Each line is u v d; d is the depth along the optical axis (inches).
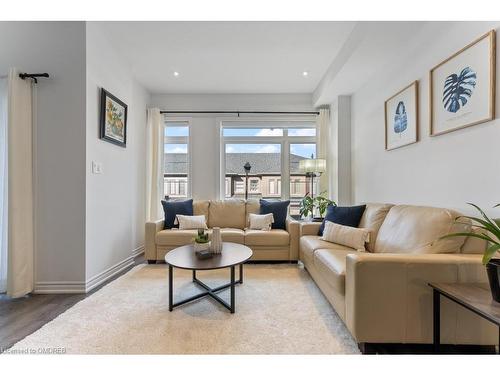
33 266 91.0
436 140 79.7
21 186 87.2
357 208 106.7
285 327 67.9
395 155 103.7
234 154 177.0
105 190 105.7
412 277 56.4
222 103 169.9
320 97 152.6
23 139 88.1
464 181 68.8
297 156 177.0
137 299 84.7
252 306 79.7
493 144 60.4
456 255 59.0
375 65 111.5
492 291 46.2
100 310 77.0
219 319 71.8
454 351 57.9
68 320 71.2
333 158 159.8
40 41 92.2
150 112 163.2
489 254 44.8
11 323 70.1
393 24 83.1
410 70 93.1
